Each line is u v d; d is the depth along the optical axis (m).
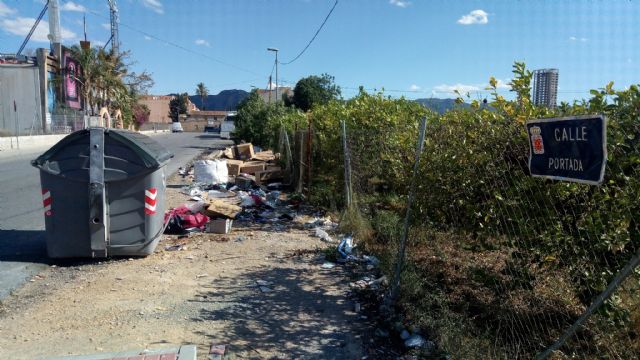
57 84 40.44
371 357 3.97
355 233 7.46
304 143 11.73
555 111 4.18
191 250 6.90
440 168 4.72
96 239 6.25
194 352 3.83
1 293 5.20
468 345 3.83
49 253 6.25
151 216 6.45
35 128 37.81
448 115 5.66
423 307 4.63
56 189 6.18
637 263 2.51
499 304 4.42
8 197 11.05
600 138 2.49
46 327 4.37
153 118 120.00
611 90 3.46
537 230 3.85
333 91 56.09
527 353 3.77
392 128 8.82
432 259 5.62
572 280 3.91
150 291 5.27
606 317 3.54
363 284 5.54
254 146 29.39
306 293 5.30
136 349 3.97
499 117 4.29
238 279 5.70
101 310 4.75
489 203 4.23
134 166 6.27
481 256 5.19
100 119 42.62
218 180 14.01
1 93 37.28
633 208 3.33
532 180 3.82
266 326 4.48
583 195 3.60
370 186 8.42
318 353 4.02
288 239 7.56
